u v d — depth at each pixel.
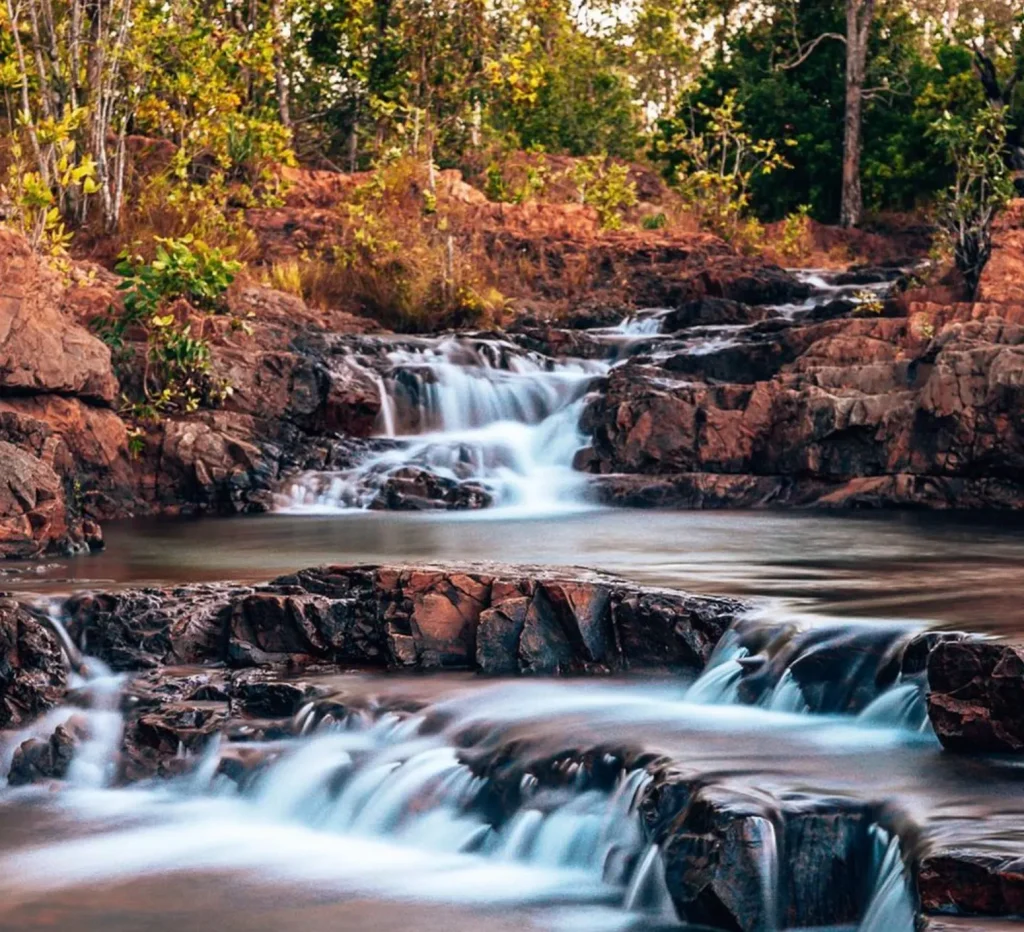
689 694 9.31
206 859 8.37
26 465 13.76
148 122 25.19
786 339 19.58
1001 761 7.72
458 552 13.45
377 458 18.45
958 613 9.55
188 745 9.48
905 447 17.27
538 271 26.31
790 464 17.83
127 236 22.17
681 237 27.55
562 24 37.38
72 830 8.88
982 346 17.11
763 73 37.28
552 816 8.10
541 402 20.00
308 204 27.41
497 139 33.34
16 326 15.80
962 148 23.52
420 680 9.83
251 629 10.51
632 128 40.81
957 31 36.88
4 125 22.91
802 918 6.87
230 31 26.83
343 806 8.80
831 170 36.56
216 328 19.19
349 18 29.94
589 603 9.97
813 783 7.36
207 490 17.39
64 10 22.94
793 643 9.14
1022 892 6.02
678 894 7.04
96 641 10.70
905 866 6.55
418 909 7.55
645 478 17.89
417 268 24.19
